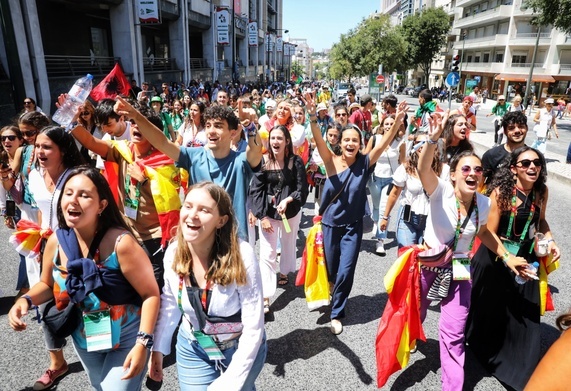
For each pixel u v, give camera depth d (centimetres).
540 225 307
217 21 3653
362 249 537
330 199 342
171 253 193
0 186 378
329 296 358
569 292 427
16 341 332
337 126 521
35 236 259
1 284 424
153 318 194
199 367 196
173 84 2370
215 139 294
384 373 274
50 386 279
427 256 270
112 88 420
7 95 1305
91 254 191
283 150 377
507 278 290
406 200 398
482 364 297
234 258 181
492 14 4859
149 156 324
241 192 306
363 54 4334
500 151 400
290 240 413
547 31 4344
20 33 1314
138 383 203
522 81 4519
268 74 6606
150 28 2888
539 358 275
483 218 267
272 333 352
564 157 1241
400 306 277
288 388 285
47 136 266
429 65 5919
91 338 193
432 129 249
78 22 2144
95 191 187
